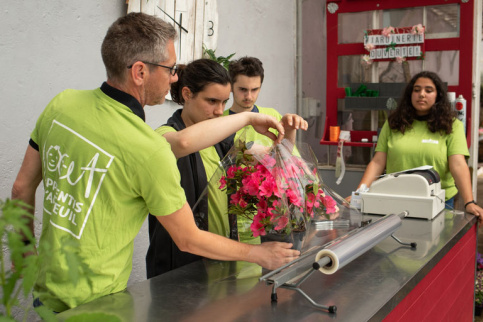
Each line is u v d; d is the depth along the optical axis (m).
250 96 2.71
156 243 1.89
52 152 1.41
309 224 1.60
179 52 3.42
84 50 2.80
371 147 4.55
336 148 4.77
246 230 1.57
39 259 0.77
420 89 3.00
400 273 1.57
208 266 1.64
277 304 1.31
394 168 3.14
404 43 4.35
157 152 1.33
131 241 1.45
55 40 2.62
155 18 1.43
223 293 1.40
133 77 1.38
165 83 1.45
